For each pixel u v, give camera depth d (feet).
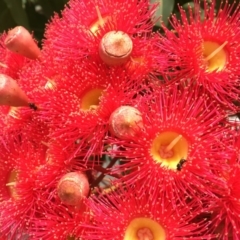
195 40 0.52
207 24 0.53
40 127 0.56
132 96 0.51
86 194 0.50
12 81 0.54
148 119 0.48
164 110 0.49
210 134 0.48
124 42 0.50
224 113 0.51
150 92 0.50
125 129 0.47
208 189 0.47
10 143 0.57
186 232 0.47
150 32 0.54
